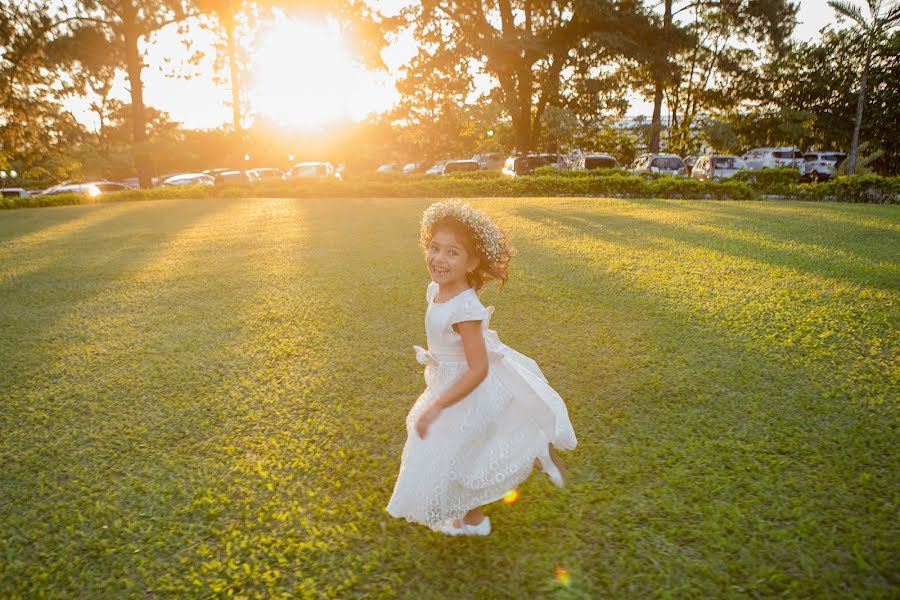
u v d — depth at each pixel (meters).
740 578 2.27
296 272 7.96
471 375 2.15
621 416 3.61
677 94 40.31
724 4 29.75
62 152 46.72
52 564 2.52
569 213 12.94
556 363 4.48
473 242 2.18
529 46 27.14
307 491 2.95
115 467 3.27
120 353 5.11
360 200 18.69
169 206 18.36
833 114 39.19
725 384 3.99
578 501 2.79
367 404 3.92
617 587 2.26
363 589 2.31
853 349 4.46
